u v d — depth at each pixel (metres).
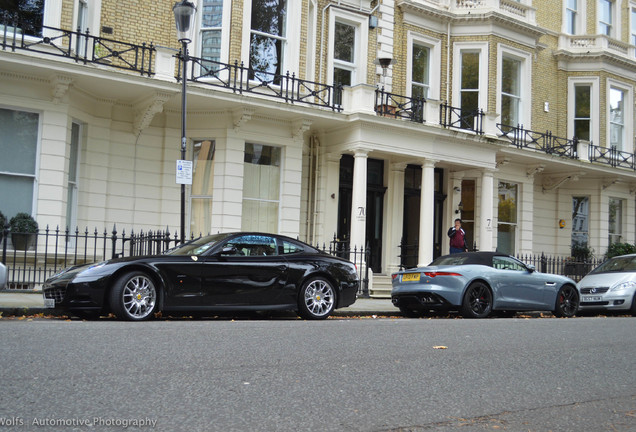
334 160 17.59
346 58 18.62
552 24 23.33
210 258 9.78
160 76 14.07
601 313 15.98
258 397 4.88
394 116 18.17
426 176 17.53
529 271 13.27
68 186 14.12
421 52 20.27
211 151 15.73
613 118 24.03
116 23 14.91
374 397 5.09
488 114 18.77
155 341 6.97
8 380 5.00
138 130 15.03
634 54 25.20
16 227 12.77
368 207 18.91
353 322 10.16
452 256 13.30
